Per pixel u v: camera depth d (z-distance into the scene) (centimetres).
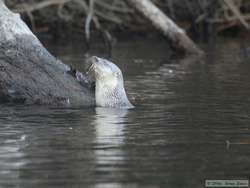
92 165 2619
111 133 3170
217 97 4216
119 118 3550
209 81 4934
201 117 3578
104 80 3894
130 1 6881
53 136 3092
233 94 4334
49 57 4188
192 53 7056
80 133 3166
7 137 3067
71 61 6075
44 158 2709
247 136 3131
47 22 9094
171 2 9838
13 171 2531
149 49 7625
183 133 3194
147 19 6975
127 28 9525
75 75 4156
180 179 2450
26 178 2448
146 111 3756
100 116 3597
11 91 4053
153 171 2544
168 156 2759
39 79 4053
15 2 8350
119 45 8150
